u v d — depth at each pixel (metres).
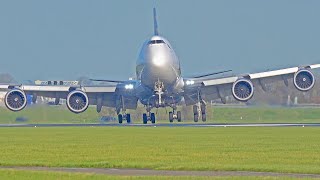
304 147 182.50
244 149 177.50
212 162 148.00
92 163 145.12
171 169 137.12
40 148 185.38
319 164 143.25
